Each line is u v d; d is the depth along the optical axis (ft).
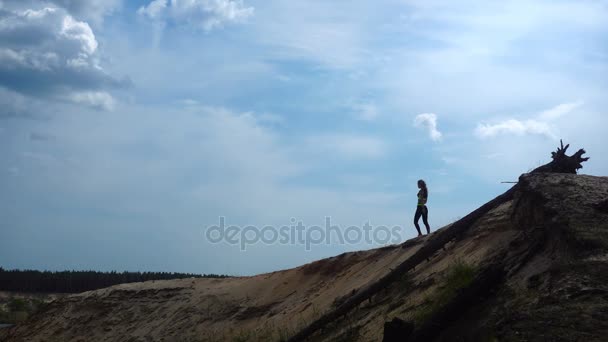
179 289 87.86
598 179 39.37
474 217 45.70
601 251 29.22
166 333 76.95
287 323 60.80
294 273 76.43
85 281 265.34
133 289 92.43
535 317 26.50
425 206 59.16
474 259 40.57
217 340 68.59
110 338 83.61
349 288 58.90
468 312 32.24
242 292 78.89
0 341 98.37
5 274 270.87
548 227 33.86
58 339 89.61
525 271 32.53
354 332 43.60
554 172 42.09
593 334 24.11
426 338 31.94
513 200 43.96
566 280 28.14
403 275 48.83
